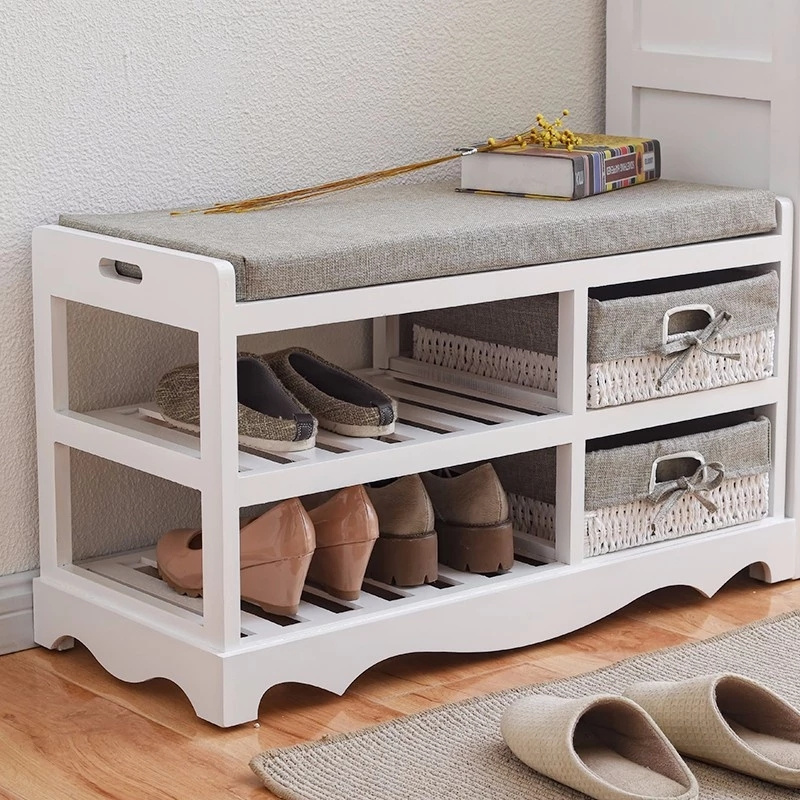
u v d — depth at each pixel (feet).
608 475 5.59
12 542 5.56
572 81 7.01
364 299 4.76
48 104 5.40
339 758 4.46
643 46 6.75
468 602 5.24
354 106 6.29
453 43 6.56
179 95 5.76
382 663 5.37
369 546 5.10
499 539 5.46
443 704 4.95
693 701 4.36
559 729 4.23
